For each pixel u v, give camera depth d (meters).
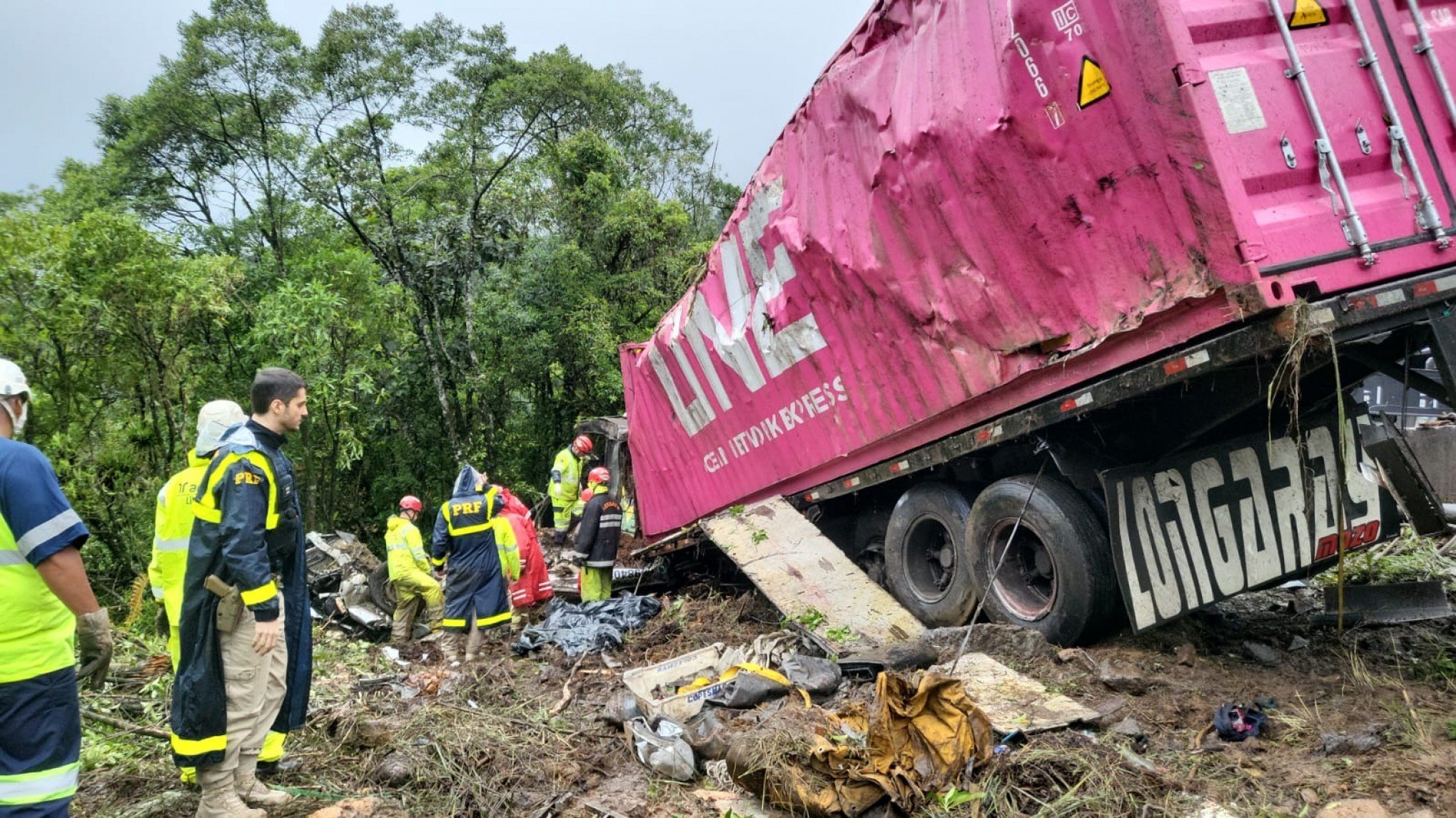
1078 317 4.55
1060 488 5.20
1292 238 3.79
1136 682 4.49
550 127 20.95
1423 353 4.45
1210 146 3.71
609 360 18.44
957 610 6.08
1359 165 4.05
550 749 4.52
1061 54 4.21
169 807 3.96
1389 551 7.08
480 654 7.32
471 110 19.31
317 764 4.38
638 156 26.56
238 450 3.65
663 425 9.30
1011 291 4.86
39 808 2.67
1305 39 4.13
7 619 2.64
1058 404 4.82
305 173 17.83
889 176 5.38
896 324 5.73
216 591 3.56
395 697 5.61
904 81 5.22
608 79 21.66
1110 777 3.50
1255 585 4.90
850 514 7.68
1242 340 3.85
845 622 5.81
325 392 13.05
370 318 15.15
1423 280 3.89
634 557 9.13
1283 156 3.87
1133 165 4.05
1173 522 4.76
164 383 11.70
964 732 3.55
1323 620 5.37
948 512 6.14
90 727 4.86
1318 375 4.85
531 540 8.95
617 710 4.73
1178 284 4.00
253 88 20.11
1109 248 4.29
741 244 7.10
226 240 22.66
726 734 4.06
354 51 17.62
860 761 3.43
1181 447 4.84
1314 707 4.12
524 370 17.77
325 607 8.52
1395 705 4.03
